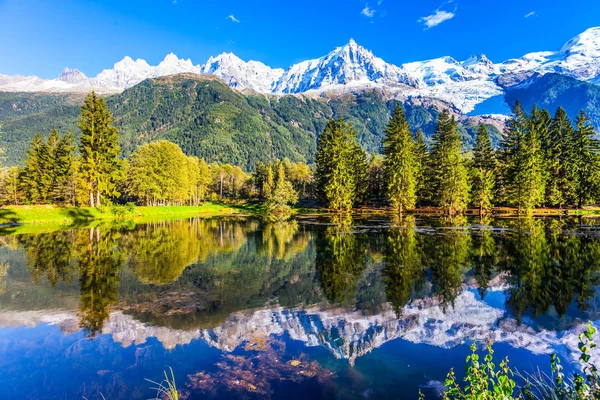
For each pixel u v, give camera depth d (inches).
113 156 2226.9
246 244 1116.5
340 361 338.6
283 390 286.5
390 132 2518.5
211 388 291.1
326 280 654.5
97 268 765.3
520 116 2532.0
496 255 870.4
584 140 2226.9
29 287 607.5
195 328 425.7
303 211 2773.1
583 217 1921.8
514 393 277.4
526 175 2042.3
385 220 1909.4
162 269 754.2
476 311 480.4
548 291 569.9
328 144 2659.9
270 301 530.3
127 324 438.0
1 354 360.2
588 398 195.6
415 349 366.0
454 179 2079.2
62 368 329.7
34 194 2731.3
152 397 279.6
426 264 781.9
